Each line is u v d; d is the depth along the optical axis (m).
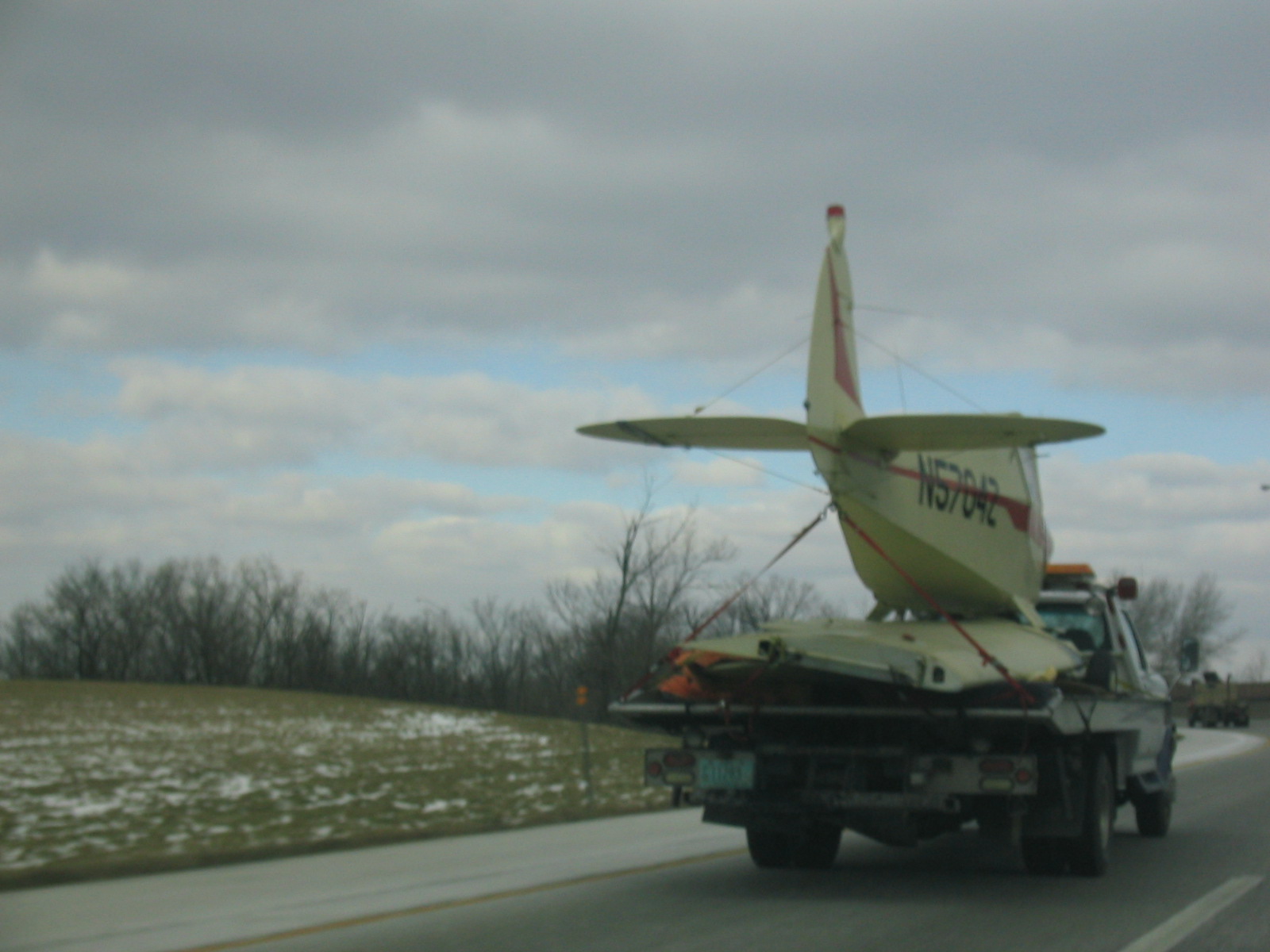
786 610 85.69
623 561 95.94
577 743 59.88
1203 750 69.50
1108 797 20.72
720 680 18.94
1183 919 15.99
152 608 144.75
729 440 20.17
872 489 19.22
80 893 18.88
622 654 97.06
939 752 18.28
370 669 136.25
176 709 76.12
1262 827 28.16
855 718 18.41
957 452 21.38
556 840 26.14
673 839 26.06
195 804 34.22
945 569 20.69
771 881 19.78
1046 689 17.67
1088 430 16.42
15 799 35.19
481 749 55.16
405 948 14.34
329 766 46.41
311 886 19.48
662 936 14.95
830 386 19.09
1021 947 14.16
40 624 144.38
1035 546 23.67
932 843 25.77
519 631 127.69
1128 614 25.86
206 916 16.67
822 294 19.48
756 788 18.73
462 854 23.70
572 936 15.01
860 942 14.54
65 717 69.31
